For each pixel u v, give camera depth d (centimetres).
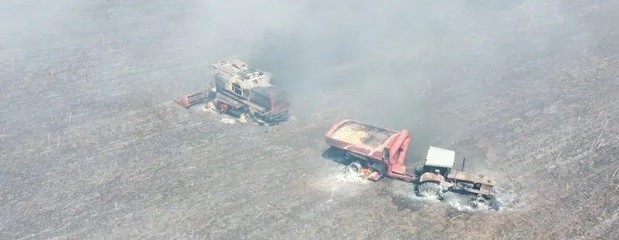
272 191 2109
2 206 2008
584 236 1827
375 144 2216
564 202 2008
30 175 2214
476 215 1958
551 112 2714
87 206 2016
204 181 2177
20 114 2755
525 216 1942
